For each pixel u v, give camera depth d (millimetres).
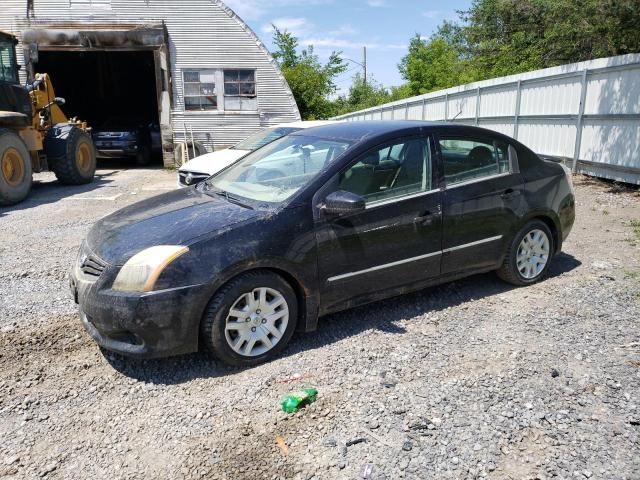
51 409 3307
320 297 3963
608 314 4398
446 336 4102
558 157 11359
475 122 15156
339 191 3861
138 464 2805
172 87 18750
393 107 22734
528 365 3627
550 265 5691
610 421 3002
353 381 3504
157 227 3818
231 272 3576
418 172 4367
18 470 2779
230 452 2869
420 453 2793
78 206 10141
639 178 9219
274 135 9969
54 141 12539
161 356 3541
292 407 3199
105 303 3480
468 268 4699
